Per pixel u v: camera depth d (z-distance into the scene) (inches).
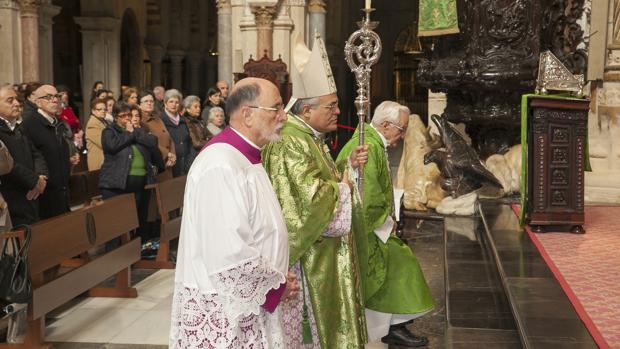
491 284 215.8
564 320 148.3
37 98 253.1
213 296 110.3
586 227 254.1
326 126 152.4
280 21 557.9
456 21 324.8
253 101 115.6
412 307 177.8
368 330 180.5
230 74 621.9
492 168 335.3
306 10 582.9
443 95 429.4
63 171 258.5
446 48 341.7
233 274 107.7
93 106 361.4
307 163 143.3
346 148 179.0
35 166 251.6
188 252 112.7
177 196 309.1
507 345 167.6
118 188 297.6
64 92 416.5
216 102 421.4
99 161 359.3
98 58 808.3
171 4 1006.4
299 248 141.2
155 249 313.1
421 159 352.5
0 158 205.3
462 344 168.2
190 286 112.0
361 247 156.6
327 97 149.9
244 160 114.5
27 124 250.5
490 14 322.7
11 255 180.2
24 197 227.3
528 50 324.2
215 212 108.7
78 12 907.4
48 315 227.3
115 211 239.1
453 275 225.5
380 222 172.7
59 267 273.1
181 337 113.8
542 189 239.8
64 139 261.3
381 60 1080.8
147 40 979.9
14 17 543.5
